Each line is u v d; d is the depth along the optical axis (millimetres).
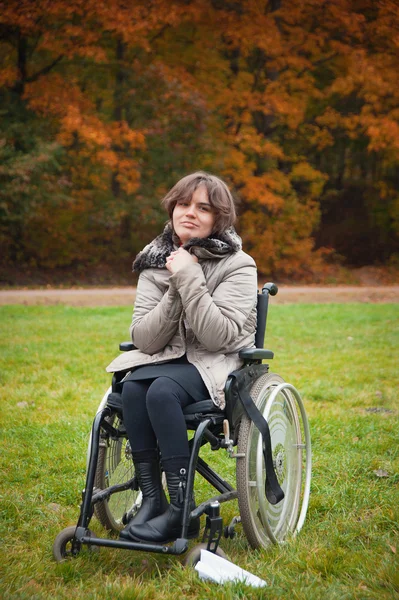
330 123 22812
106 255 23328
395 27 20203
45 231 22266
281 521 3082
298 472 3297
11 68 19953
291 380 6504
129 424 2695
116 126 19406
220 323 2717
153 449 2707
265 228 22641
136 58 20922
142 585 2482
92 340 8906
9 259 21859
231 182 20875
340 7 20578
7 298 15820
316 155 28109
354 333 9898
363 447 4367
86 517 2631
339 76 22250
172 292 2779
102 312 12641
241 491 2729
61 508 3465
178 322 2812
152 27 18406
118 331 9859
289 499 3197
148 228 23797
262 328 3094
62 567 2658
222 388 2670
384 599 2404
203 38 20812
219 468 4102
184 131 20156
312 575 2613
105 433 2918
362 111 21484
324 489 3631
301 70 21969
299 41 21188
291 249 22594
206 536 2646
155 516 2666
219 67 21109
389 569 2600
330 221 29656
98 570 2693
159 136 19812
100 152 18938
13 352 7875
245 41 19828
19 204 19328
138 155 20547
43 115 19688
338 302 16547
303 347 8570
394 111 21203
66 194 21469
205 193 2875
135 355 2898
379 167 28797
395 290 20047
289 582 2525
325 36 21188
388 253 28141
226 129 21969
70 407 5395
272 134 23297
